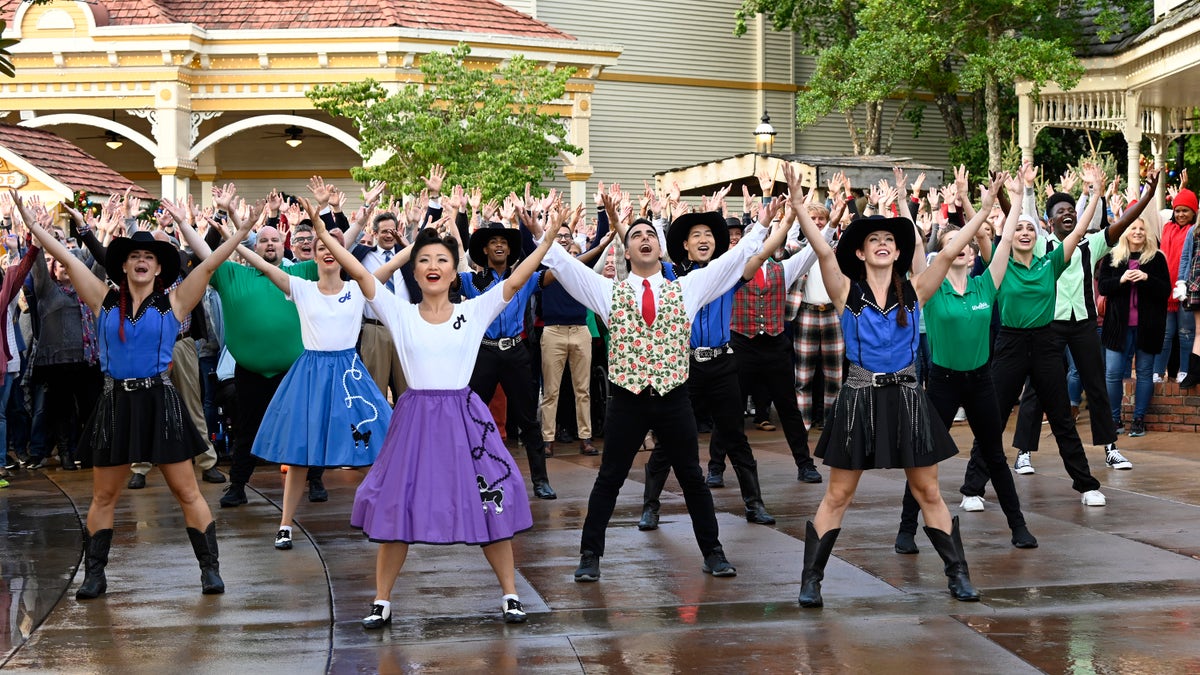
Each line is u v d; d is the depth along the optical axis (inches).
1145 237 455.5
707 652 225.3
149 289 269.9
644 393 271.3
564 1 1093.1
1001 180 257.0
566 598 263.1
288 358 362.6
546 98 827.4
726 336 332.8
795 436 395.5
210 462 417.7
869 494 371.6
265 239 362.6
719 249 304.2
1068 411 344.8
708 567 281.0
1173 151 941.8
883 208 362.6
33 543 324.8
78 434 459.2
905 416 252.7
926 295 259.6
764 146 706.8
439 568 291.4
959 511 344.5
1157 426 479.2
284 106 854.5
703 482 279.3
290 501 314.3
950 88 978.1
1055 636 231.5
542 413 470.0
